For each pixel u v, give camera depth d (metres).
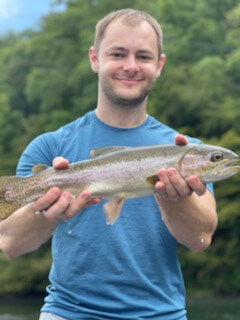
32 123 8.28
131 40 1.04
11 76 9.66
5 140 8.38
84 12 9.23
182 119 7.37
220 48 7.89
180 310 1.02
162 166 0.94
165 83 7.37
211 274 6.75
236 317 4.89
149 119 1.09
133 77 1.04
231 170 0.94
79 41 8.98
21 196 0.96
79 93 8.32
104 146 1.06
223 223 6.68
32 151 1.07
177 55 7.87
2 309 5.98
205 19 8.09
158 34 1.08
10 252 1.01
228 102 7.13
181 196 0.92
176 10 8.30
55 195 0.91
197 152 0.94
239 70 7.36
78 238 1.01
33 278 6.99
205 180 0.94
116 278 0.99
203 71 7.34
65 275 1.01
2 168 7.93
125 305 0.99
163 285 1.01
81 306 1.00
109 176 0.95
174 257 1.03
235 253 6.73
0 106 8.56
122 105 1.05
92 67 1.12
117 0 9.02
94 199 0.95
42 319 1.03
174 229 0.99
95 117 1.08
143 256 1.00
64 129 1.09
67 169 0.95
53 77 8.48
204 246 1.02
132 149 0.96
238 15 8.20
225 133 7.09
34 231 0.98
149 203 1.02
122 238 1.00
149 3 8.72
